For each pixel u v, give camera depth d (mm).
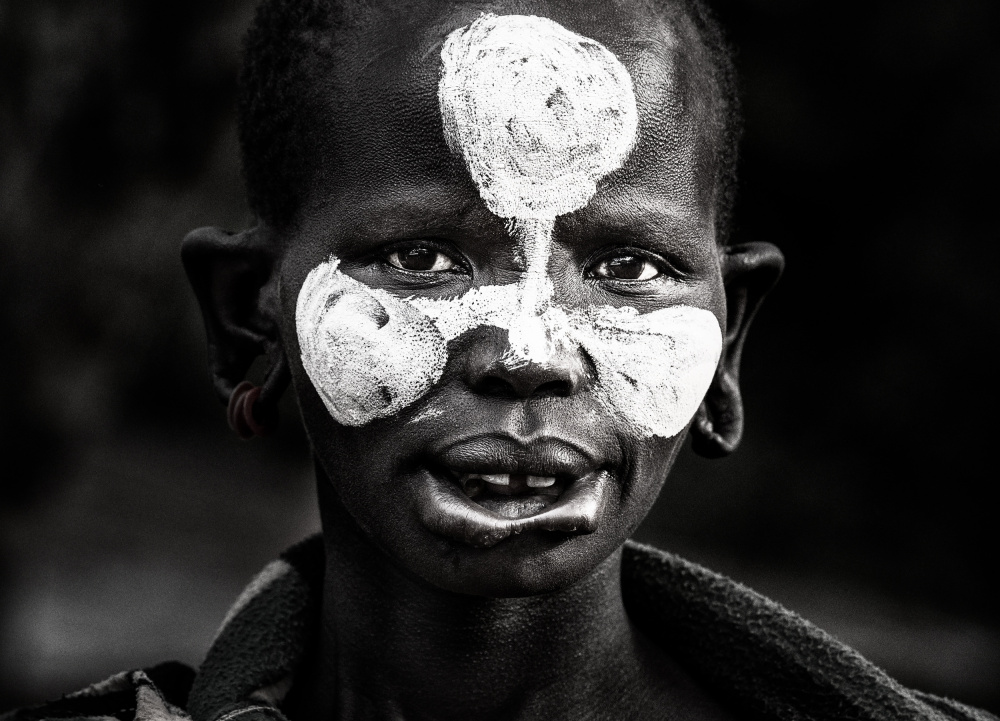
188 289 7812
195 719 3076
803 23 13617
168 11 6695
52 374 8250
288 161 3004
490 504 2781
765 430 14812
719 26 3279
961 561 13844
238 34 6688
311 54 2961
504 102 2773
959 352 14000
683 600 3354
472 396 2762
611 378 2809
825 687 3225
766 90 13867
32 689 10523
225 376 3227
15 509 9125
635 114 2838
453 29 2826
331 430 2912
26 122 6918
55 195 7250
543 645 3066
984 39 13328
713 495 14562
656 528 14430
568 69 2816
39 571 12188
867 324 14453
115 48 6750
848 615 13172
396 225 2799
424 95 2795
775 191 14398
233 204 7211
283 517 15625
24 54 6777
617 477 2855
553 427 2734
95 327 7965
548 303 2779
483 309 2766
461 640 3031
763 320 14852
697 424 3266
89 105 6902
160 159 7090
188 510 15477
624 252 2861
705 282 2971
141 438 16719
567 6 2883
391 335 2797
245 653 3201
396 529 2826
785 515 14438
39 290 7684
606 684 3154
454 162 2779
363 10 2916
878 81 13711
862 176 14117
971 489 13938
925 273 14008
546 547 2754
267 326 3164
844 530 14328
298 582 3330
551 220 2787
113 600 12930
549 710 3088
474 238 2787
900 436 14258
